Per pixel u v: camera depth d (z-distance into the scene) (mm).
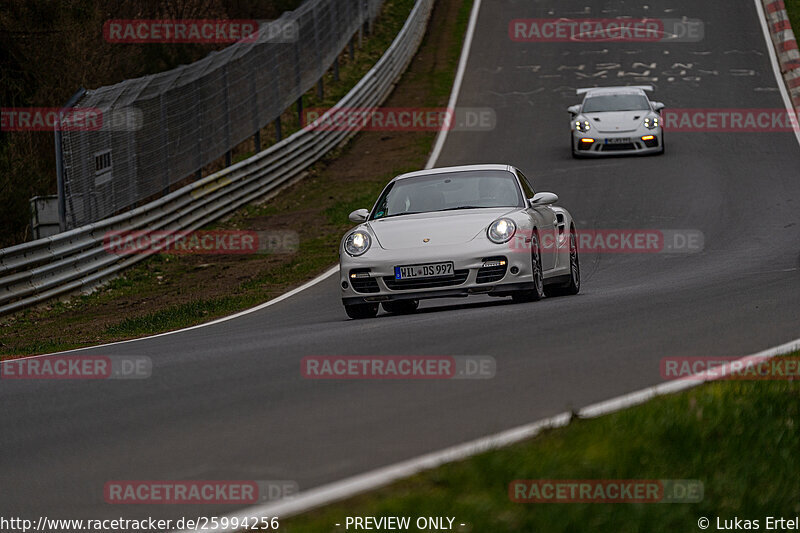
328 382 26594
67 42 103375
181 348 36531
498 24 175375
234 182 96625
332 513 15586
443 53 162500
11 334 57062
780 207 77250
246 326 44688
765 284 43344
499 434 19453
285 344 33938
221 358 32281
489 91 140500
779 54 148500
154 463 20109
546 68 149000
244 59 104062
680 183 88438
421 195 43875
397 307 45562
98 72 105312
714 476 16609
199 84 92438
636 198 83625
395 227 41094
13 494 18922
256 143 106062
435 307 45938
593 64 149375
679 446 17891
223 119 97188
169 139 86000
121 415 24984
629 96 105188
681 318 34219
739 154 100875
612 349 28812
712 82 137250
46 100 101125
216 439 21531
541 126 121062
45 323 60094
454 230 40344
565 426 19156
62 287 66688
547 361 27484
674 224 73500
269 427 22188
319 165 114750
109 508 17531
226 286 66875
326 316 45938
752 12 170375
